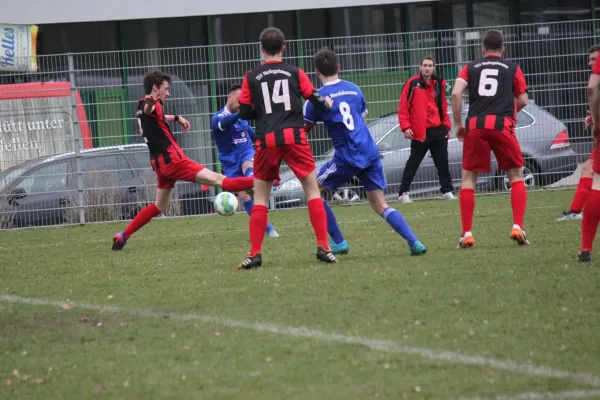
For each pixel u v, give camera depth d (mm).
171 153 30375
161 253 30578
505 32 49562
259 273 23844
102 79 47062
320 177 25766
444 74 50000
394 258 25422
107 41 65000
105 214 46438
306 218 41875
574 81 49406
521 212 26188
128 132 47344
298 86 24375
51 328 18312
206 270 25391
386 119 49250
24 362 15680
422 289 20188
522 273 21516
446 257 24844
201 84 48000
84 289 23109
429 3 68062
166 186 31469
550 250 25141
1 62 53281
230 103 33812
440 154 46406
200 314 18844
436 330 16297
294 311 18562
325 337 16188
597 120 23016
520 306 17922
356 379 13586
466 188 26500
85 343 16828
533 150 48906
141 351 15984
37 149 46156
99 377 14453
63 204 46156
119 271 26281
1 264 29547
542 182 49219
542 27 49438
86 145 46656
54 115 46312
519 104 26125
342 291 20469
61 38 64125
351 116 25266
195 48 48188
